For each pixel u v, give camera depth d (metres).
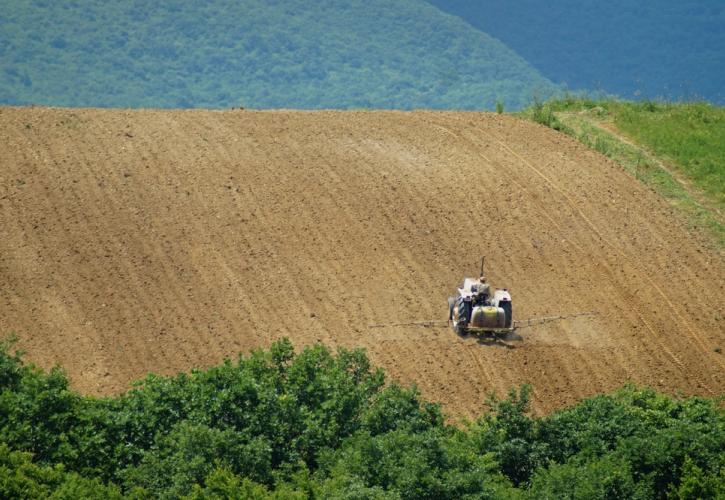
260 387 75.44
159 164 123.56
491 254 113.19
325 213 117.38
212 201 117.62
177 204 116.56
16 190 116.31
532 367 97.19
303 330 99.44
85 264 106.56
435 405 79.50
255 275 107.06
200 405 74.94
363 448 71.44
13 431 71.50
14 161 121.50
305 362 78.69
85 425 73.75
